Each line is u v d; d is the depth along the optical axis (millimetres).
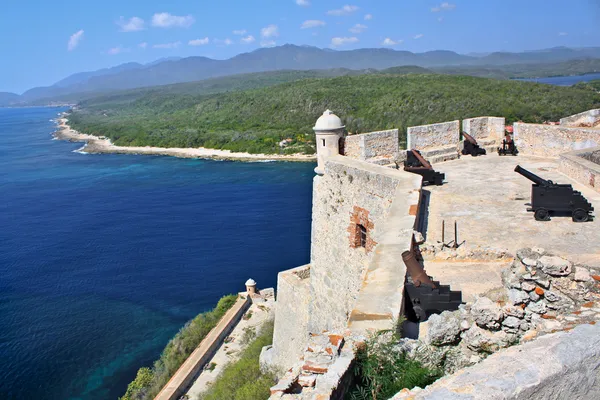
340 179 14133
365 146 16656
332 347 6043
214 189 79688
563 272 6660
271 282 43969
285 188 78188
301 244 52094
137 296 42469
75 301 41812
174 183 86188
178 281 44938
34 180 92438
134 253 51594
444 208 13672
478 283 9297
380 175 12375
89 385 31406
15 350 34938
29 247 54344
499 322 6645
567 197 12062
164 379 30266
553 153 19469
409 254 8414
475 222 12391
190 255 50531
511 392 4090
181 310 40094
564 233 11305
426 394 4227
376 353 6004
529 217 12578
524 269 6961
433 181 16125
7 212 68875
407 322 7977
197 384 29578
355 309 7082
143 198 75062
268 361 21578
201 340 34188
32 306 40969
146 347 35250
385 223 10109
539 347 4570
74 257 51094
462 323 6844
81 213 67562
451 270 9984
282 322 19859
